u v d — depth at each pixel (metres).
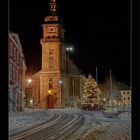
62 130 28.72
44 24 111.56
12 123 36.00
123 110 58.81
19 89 70.25
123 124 33.84
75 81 111.62
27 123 36.59
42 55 111.12
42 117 47.69
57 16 113.25
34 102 111.44
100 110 75.69
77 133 25.81
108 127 30.70
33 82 114.50
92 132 26.19
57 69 109.75
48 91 108.50
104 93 102.00
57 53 110.62
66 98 109.25
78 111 70.31
